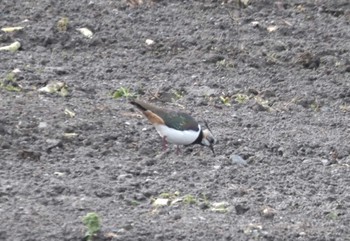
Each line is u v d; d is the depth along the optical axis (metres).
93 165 13.21
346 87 17.02
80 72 16.83
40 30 18.38
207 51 18.14
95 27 18.72
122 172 13.02
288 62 17.95
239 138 14.53
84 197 12.11
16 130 13.96
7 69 16.56
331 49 18.50
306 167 13.67
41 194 12.11
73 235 10.95
